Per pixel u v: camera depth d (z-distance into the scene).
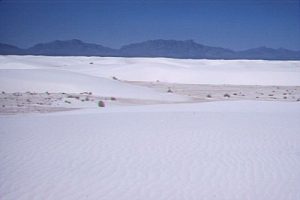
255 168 8.66
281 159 9.44
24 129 13.88
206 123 15.30
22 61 92.69
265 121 15.92
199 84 63.94
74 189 7.29
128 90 40.00
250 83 66.38
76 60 124.62
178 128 14.00
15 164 8.95
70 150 10.36
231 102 26.52
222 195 7.02
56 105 27.39
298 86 62.50
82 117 17.44
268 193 7.11
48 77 41.62
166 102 33.91
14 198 6.82
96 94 36.50
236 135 12.57
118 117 17.34
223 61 125.19
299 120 16.30
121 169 8.58
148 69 73.50
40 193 7.08
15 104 26.92
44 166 8.80
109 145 10.98
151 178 7.95
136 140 11.70
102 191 7.19
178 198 6.87
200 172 8.36
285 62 116.38
